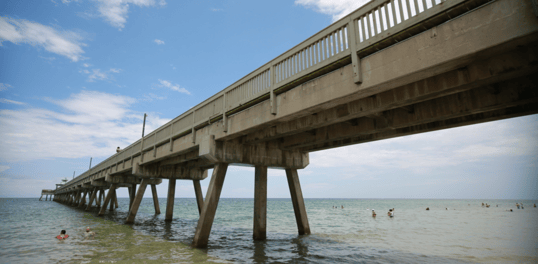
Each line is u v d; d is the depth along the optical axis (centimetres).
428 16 627
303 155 1808
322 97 872
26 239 1734
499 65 614
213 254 1263
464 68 675
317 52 912
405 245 1591
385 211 5950
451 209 6412
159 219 3234
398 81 698
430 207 7919
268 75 1120
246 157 1522
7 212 4488
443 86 709
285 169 1842
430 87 735
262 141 1454
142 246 1463
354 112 923
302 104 943
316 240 1680
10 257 1249
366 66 757
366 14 770
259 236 1606
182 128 1788
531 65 564
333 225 2858
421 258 1256
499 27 529
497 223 2920
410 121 985
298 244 1544
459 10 588
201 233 1396
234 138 1493
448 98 892
